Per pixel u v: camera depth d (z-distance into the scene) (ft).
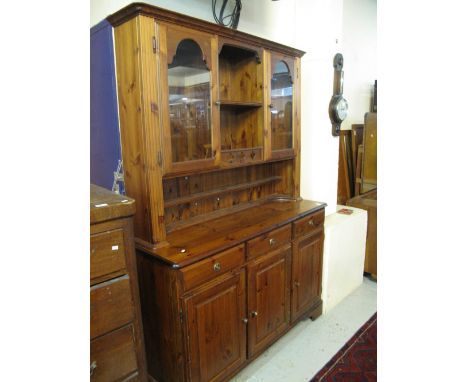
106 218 3.18
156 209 4.75
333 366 6.23
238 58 6.46
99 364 3.31
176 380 4.85
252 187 7.39
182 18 4.58
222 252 5.01
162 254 4.63
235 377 5.95
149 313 5.02
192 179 6.13
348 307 8.21
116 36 4.60
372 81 13.33
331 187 8.71
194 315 4.69
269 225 5.91
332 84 8.14
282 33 8.20
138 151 4.64
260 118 6.32
